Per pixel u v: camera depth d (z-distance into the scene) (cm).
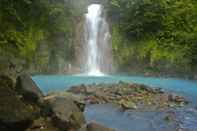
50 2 4019
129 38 4103
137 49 3969
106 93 1998
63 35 4012
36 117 1113
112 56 4188
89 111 1573
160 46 3809
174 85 2808
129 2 4131
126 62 4056
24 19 3712
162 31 3938
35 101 1210
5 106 943
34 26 3744
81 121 1193
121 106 1684
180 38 3716
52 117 1134
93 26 4384
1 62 2042
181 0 4056
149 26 4006
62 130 1099
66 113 1156
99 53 4284
